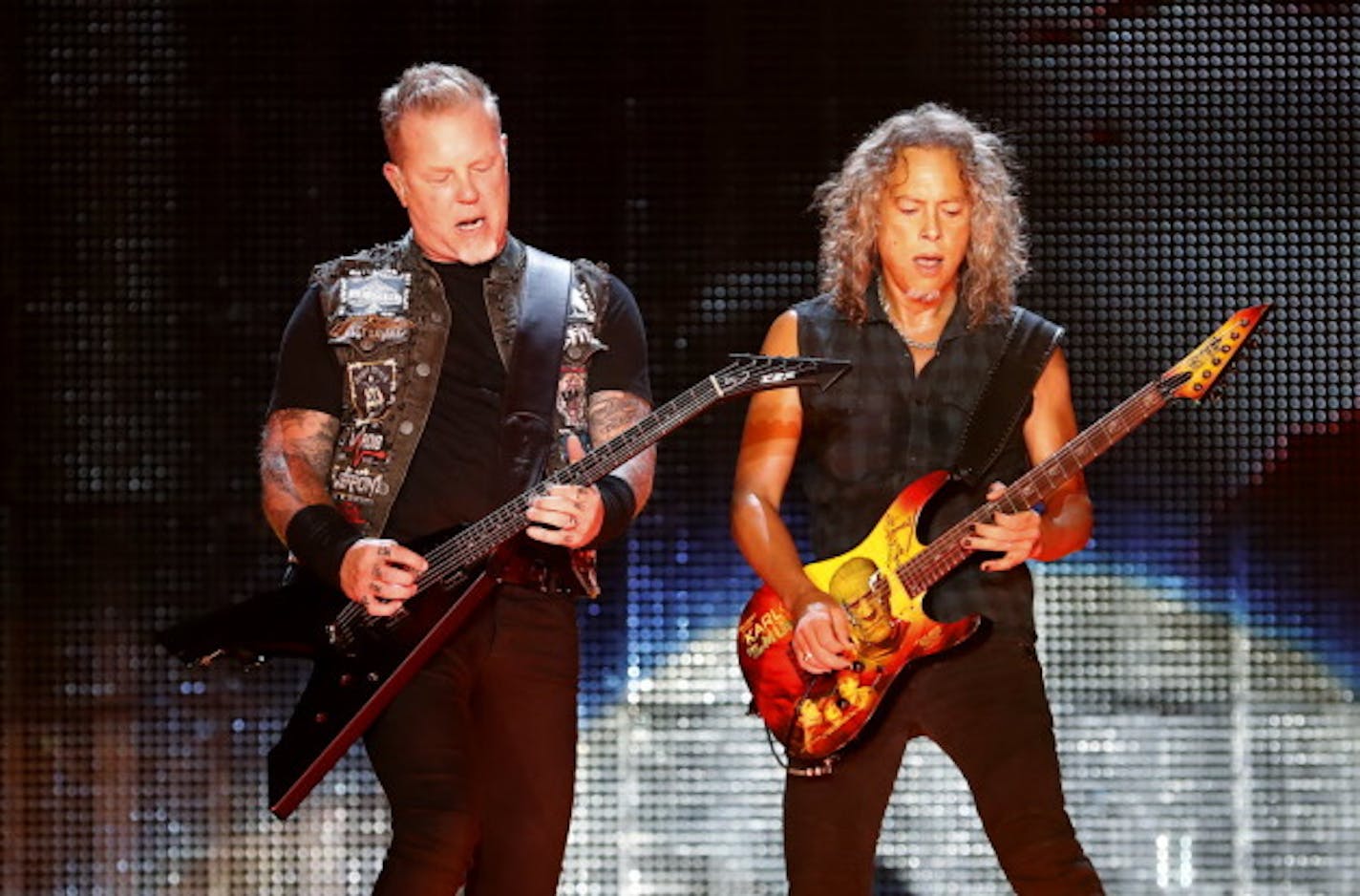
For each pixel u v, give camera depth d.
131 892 19.55
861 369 13.27
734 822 19.22
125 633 19.56
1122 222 18.88
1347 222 18.73
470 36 19.27
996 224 13.27
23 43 19.45
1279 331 18.83
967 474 13.02
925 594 13.01
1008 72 18.92
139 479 19.56
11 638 19.56
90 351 19.55
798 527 19.16
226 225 19.47
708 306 19.19
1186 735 18.94
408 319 12.77
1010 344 13.20
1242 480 18.88
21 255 19.53
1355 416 18.75
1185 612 18.94
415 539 12.38
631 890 19.22
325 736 12.35
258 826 19.50
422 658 12.35
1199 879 18.94
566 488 11.98
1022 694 12.87
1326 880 18.84
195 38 19.41
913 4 19.02
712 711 19.25
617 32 19.19
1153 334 18.88
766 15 19.12
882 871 19.05
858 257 13.31
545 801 12.64
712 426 19.22
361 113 19.39
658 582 19.27
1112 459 18.97
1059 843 12.52
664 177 19.19
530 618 12.63
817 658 12.59
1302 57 18.75
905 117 13.41
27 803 19.56
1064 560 19.03
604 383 13.02
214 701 19.56
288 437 12.74
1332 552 18.80
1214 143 18.84
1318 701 18.84
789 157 19.14
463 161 12.41
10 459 19.56
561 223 19.22
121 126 19.47
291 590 12.66
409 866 12.00
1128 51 18.83
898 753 13.04
